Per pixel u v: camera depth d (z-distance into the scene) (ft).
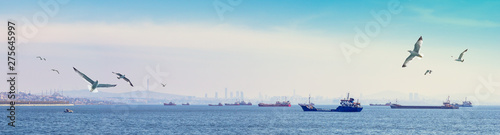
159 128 510.58
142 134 435.94
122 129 495.41
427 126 568.00
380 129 509.35
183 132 457.68
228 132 460.14
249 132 461.78
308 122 638.53
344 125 572.10
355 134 448.65
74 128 510.17
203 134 435.94
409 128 530.27
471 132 488.85
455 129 526.16
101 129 494.59
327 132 465.47
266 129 499.10
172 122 638.94
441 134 460.55
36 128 508.12
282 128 515.50
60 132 457.27
